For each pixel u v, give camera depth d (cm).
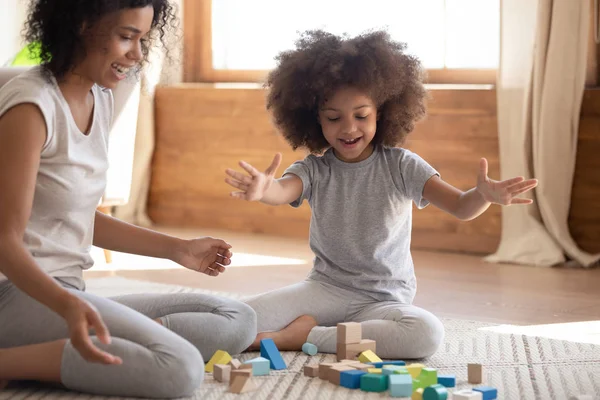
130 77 184
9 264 144
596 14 368
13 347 159
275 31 452
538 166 360
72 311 136
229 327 182
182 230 455
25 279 142
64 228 166
